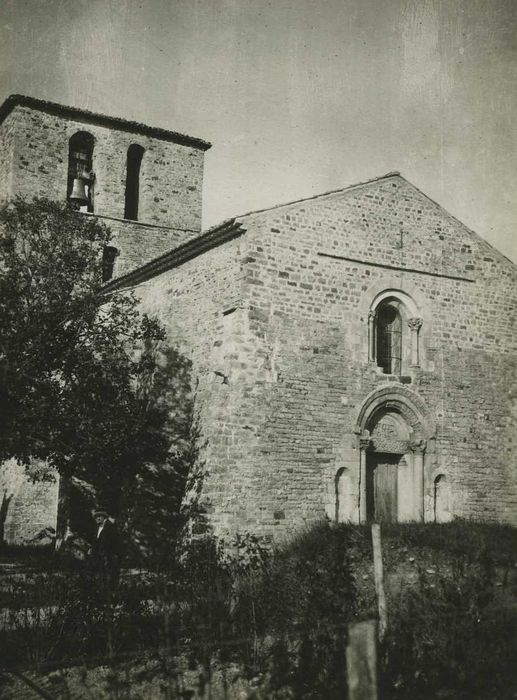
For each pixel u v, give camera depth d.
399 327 20.86
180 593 12.36
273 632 11.17
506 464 21.39
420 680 9.69
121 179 29.47
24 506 23.88
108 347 17.62
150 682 10.43
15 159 27.55
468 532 16.39
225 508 17.11
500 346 22.05
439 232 21.56
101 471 18.59
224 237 18.94
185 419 19.16
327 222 19.64
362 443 19.16
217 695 9.92
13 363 15.13
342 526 16.12
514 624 10.38
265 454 17.81
